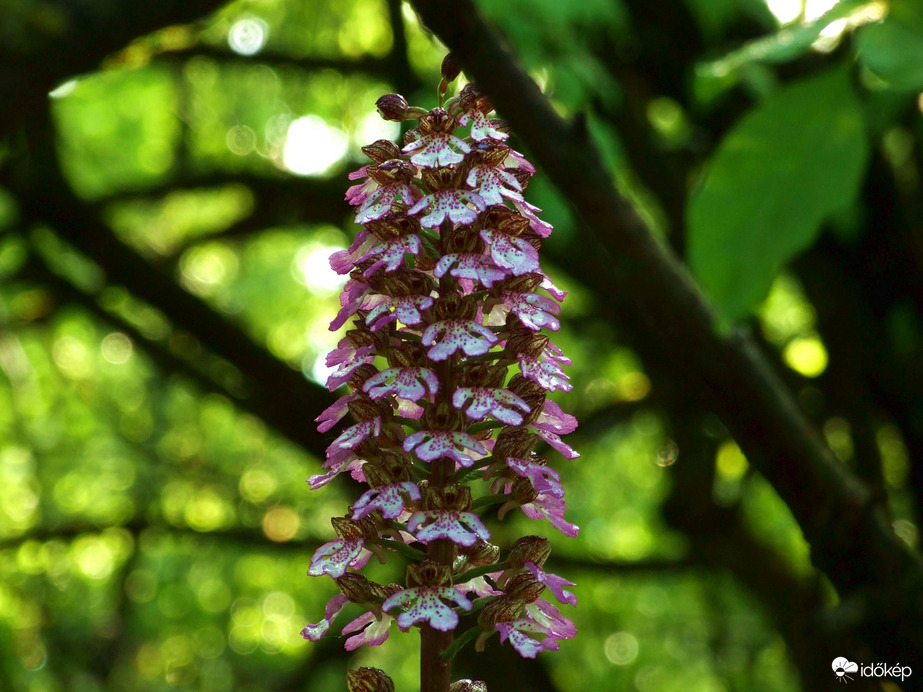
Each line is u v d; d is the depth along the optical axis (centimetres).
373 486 192
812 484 245
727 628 1027
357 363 197
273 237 1184
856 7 118
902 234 455
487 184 194
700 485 795
